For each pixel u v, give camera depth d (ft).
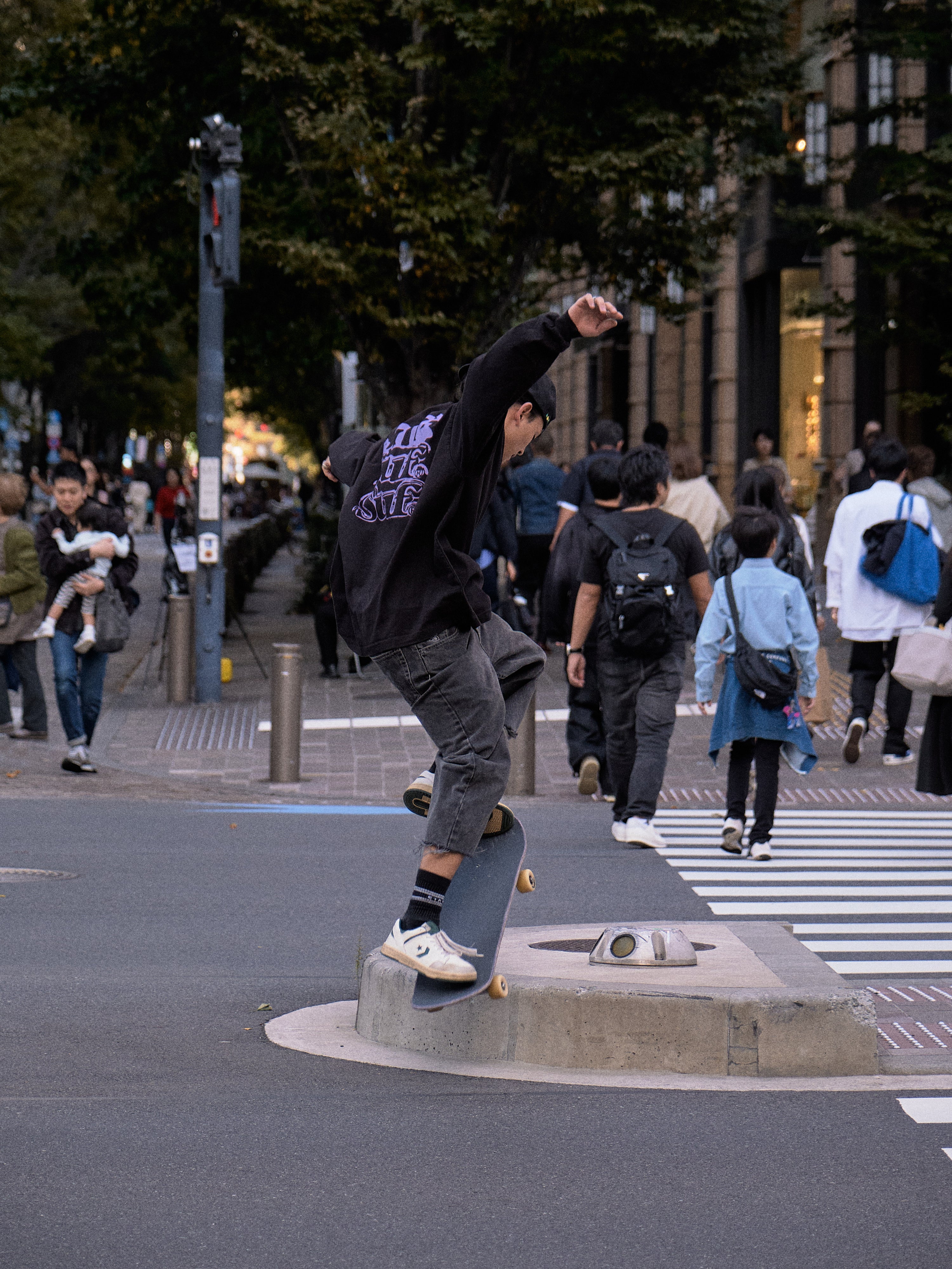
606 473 48.32
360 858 40.27
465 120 80.94
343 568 21.02
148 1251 16.24
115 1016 25.72
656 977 23.61
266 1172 18.48
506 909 21.77
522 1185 18.10
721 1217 17.21
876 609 52.90
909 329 102.53
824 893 36.86
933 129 105.81
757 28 79.46
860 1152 19.27
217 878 37.42
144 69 90.17
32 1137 19.62
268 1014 25.99
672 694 41.50
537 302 90.43
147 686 75.66
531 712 50.98
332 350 103.40
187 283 97.71
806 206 99.40
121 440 354.74
